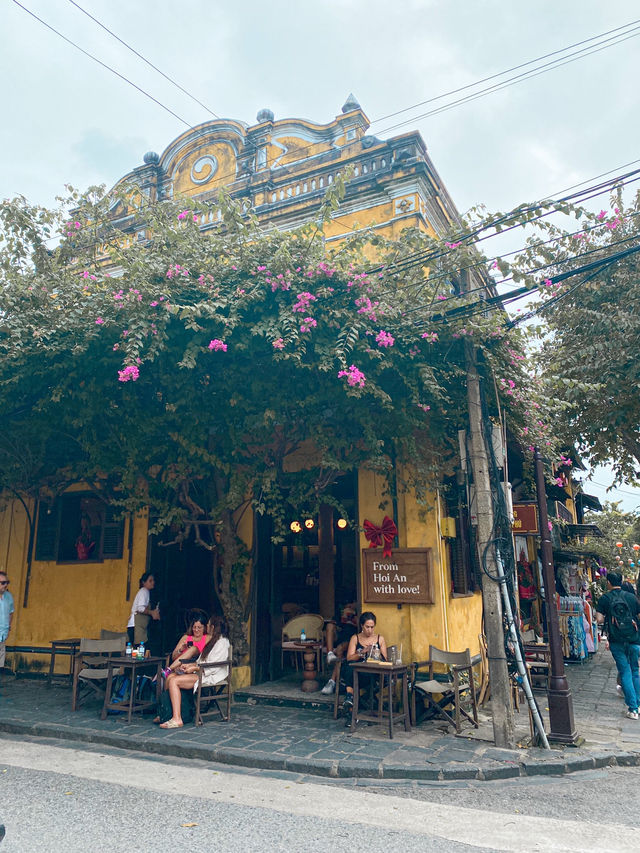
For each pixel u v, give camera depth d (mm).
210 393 7641
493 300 6797
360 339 6781
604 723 7570
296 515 9703
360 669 7000
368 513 8758
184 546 10625
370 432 7367
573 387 8234
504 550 6953
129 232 12422
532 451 8695
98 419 8219
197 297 6820
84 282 7980
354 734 6836
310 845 4012
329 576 10609
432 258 7109
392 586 8273
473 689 7250
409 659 8062
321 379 7219
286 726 7199
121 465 8484
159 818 4473
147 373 7488
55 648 10320
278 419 7539
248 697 8578
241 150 12414
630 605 8141
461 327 6828
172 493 9438
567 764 5805
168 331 6773
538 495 7262
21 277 7867
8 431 9312
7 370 7438
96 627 10453
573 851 3957
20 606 11133
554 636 6801
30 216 7961
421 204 10445
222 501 8094
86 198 8328
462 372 7281
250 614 9359
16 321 7152
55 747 6586
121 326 6852
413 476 8305
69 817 4473
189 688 7379
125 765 5895
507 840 4137
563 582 14602
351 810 4723
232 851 3902
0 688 9883
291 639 9711
